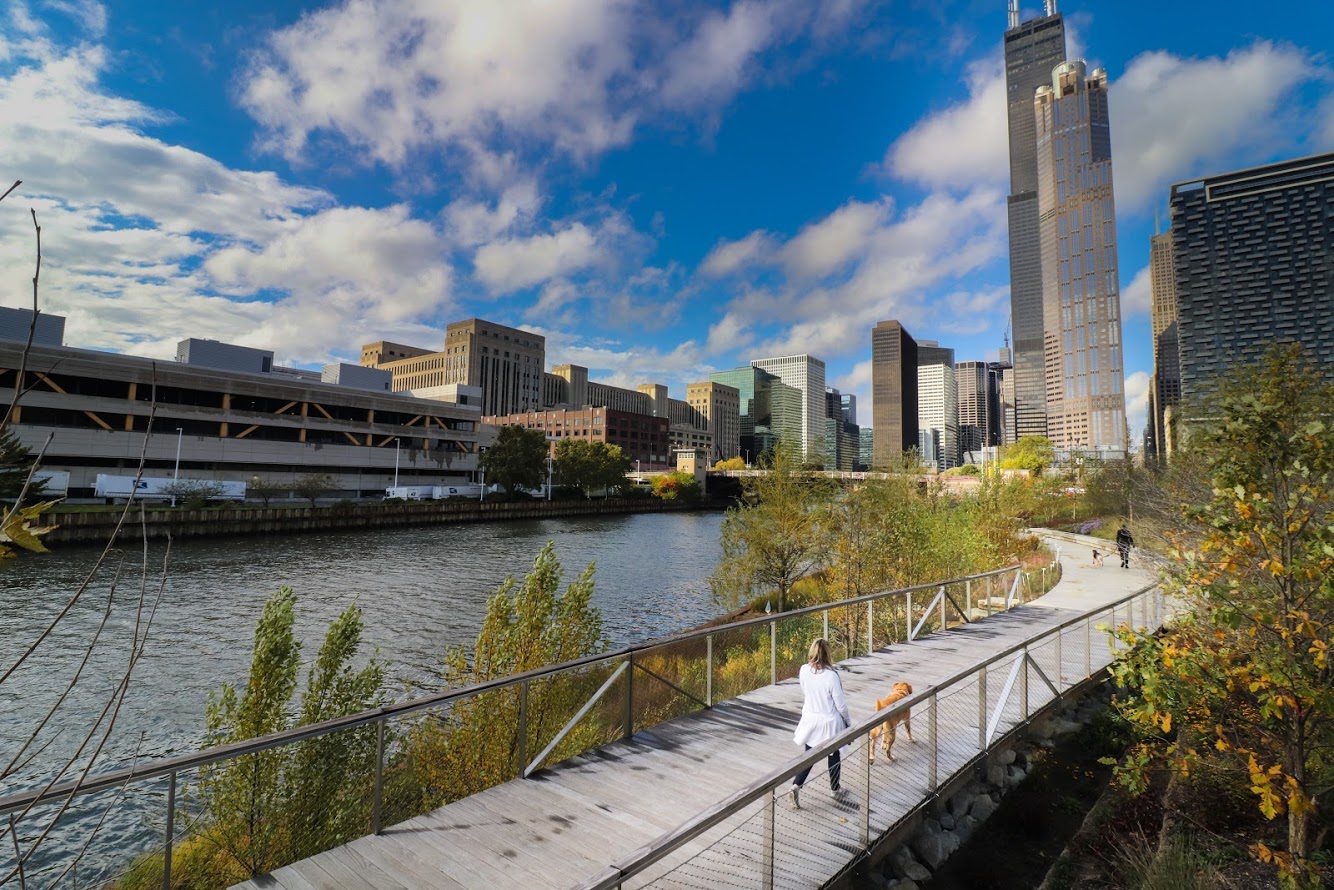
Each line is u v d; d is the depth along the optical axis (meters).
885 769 7.97
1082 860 7.34
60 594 34.53
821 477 27.22
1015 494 37.75
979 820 8.43
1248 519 5.66
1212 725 7.43
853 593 21.05
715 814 4.82
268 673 8.52
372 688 9.29
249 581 40.16
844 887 6.41
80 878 8.20
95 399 69.56
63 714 18.23
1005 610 18.44
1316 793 6.27
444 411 108.81
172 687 20.75
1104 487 50.00
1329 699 5.32
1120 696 12.38
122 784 4.46
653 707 13.68
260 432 86.12
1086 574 26.84
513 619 10.85
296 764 8.34
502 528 82.88
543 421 192.62
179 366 76.69
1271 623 5.79
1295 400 5.70
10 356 63.25
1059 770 9.87
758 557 27.55
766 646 18.33
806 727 7.26
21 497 2.59
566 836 6.25
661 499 131.88
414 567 48.00
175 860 7.47
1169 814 7.88
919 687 10.95
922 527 21.09
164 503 69.56
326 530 69.62
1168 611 15.44
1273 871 6.66
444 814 6.61
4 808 3.93
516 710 10.09
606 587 42.34
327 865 5.73
